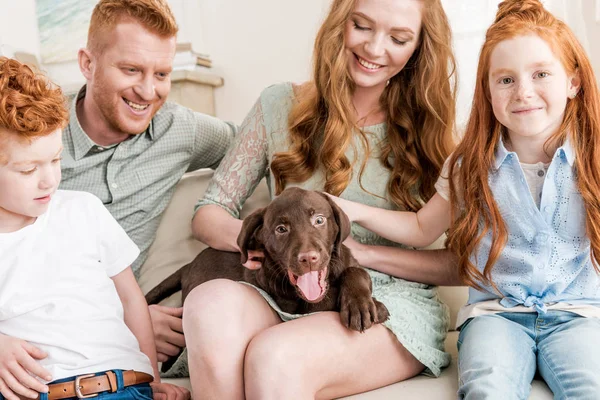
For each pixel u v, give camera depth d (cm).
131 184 251
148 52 233
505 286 201
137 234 252
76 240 188
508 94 195
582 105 197
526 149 204
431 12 225
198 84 399
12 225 181
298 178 233
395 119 236
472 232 205
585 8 295
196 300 177
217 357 168
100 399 172
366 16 218
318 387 173
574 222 195
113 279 202
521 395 169
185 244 259
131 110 242
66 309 179
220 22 412
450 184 214
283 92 247
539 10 197
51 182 175
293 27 393
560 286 195
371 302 183
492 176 205
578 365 169
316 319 181
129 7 231
